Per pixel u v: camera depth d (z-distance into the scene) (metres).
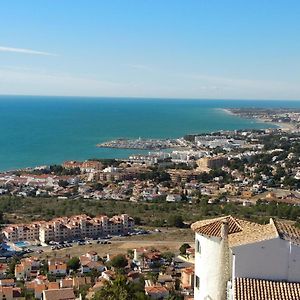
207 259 51.56
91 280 149.75
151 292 129.00
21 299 134.75
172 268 170.00
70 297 126.19
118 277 75.06
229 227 52.53
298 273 46.25
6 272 170.25
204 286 51.84
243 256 46.66
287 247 46.25
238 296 43.84
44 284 142.88
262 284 45.53
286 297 43.69
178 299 125.19
